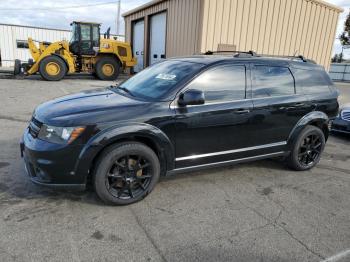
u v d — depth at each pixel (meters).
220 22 11.01
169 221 3.13
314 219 3.30
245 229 3.05
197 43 11.08
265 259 2.62
